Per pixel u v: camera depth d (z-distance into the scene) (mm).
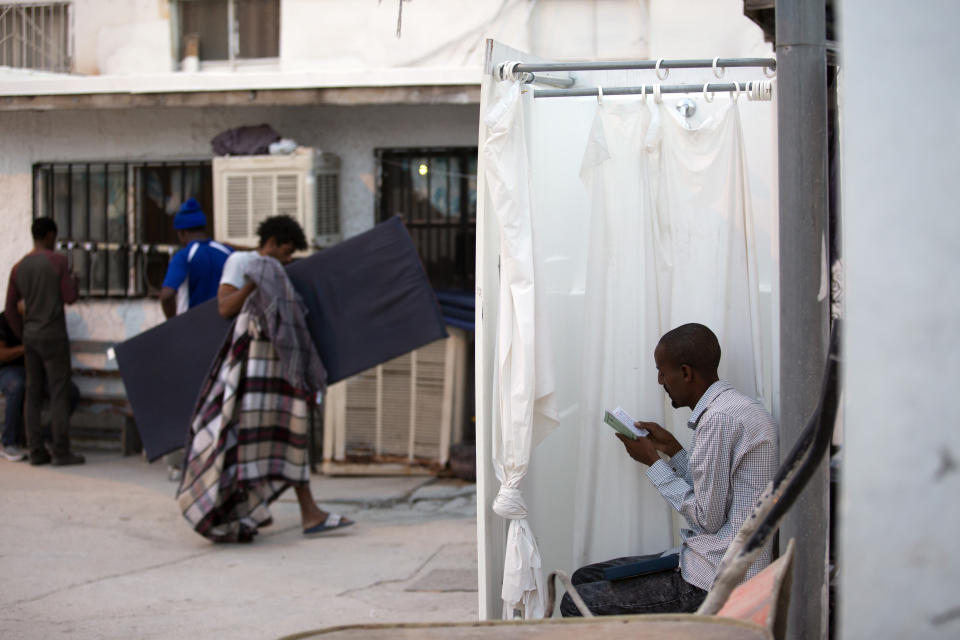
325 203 7559
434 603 4375
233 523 5457
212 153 8008
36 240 7473
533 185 3316
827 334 2424
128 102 7262
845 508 1368
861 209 1388
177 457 7105
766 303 3605
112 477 7195
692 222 3479
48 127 8375
